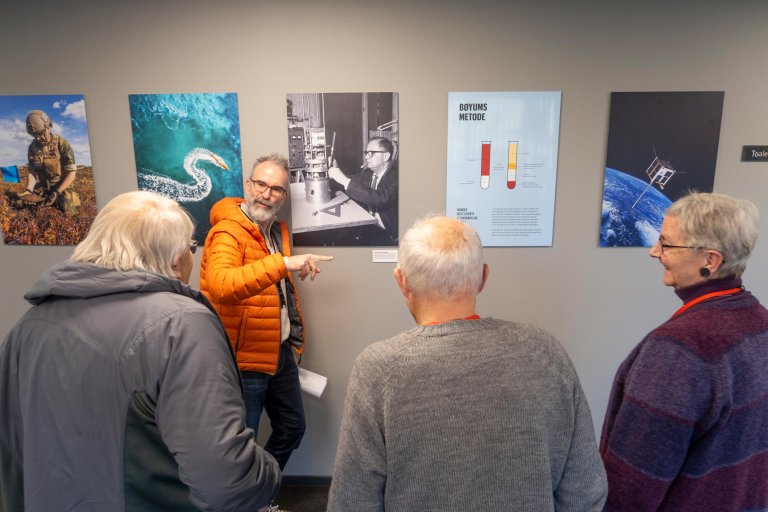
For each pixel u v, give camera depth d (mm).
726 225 897
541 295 2035
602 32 1823
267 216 1732
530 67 1850
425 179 1936
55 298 897
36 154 1923
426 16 1817
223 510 858
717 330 857
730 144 1909
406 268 820
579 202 1955
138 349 833
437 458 721
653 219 1949
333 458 2158
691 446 876
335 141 1900
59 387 837
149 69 1852
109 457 842
